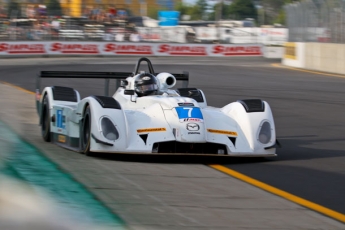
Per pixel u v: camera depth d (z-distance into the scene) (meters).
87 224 15.76
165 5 164.38
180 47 135.00
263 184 21.61
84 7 139.62
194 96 30.72
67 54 124.62
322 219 17.28
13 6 131.25
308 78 82.62
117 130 24.08
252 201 19.05
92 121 24.31
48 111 29.64
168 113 25.23
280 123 41.28
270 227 16.38
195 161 25.70
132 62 107.25
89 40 135.00
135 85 28.48
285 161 26.67
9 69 85.56
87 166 22.83
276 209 18.20
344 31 94.19
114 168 22.88
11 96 52.25
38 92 33.16
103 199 18.08
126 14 148.00
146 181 20.97
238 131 25.83
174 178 21.84
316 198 19.73
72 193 18.48
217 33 150.62
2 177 19.64
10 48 118.75
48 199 17.67
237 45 139.38
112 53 128.50
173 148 24.39
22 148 25.83
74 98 30.30
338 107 50.66
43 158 23.69
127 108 28.16
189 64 107.06
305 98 57.12
